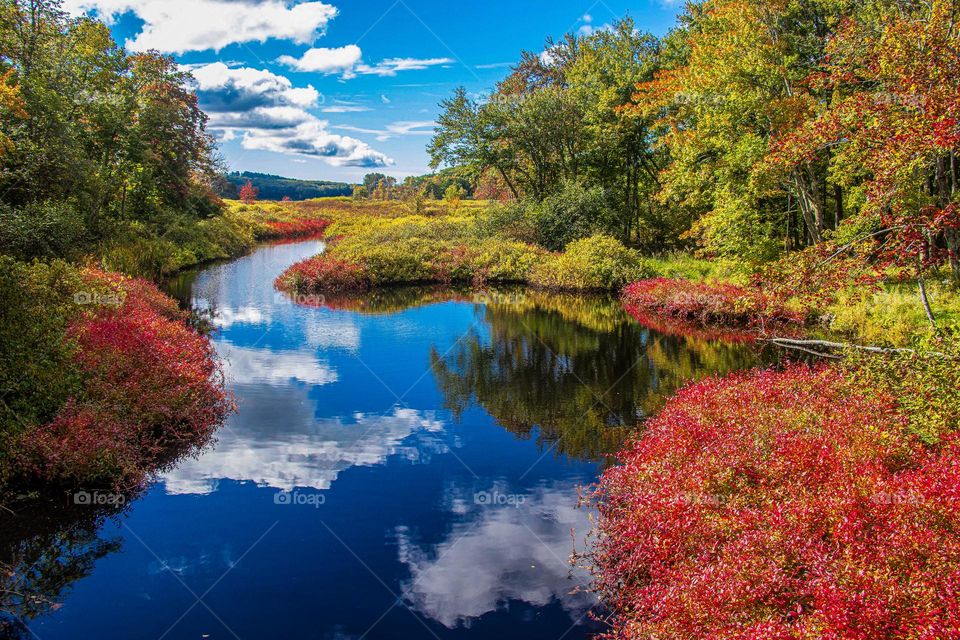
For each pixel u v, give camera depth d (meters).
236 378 13.88
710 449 7.52
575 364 15.27
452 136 39.56
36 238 17.53
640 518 6.54
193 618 5.80
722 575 4.91
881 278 9.55
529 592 6.15
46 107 22.05
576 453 9.76
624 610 5.74
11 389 8.76
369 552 6.94
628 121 33.94
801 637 4.05
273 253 42.78
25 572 6.57
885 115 10.20
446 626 5.59
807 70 20.25
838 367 10.23
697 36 23.62
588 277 27.83
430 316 22.09
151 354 11.24
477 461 9.49
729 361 14.77
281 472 9.05
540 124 37.88
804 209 21.14
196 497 8.26
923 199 14.14
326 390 13.16
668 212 36.06
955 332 8.95
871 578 4.36
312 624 5.68
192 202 44.00
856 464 6.30
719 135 22.08
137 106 31.41
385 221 54.56
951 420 6.93
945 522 4.92
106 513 7.79
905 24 10.16
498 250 33.00
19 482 8.26
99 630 5.62
